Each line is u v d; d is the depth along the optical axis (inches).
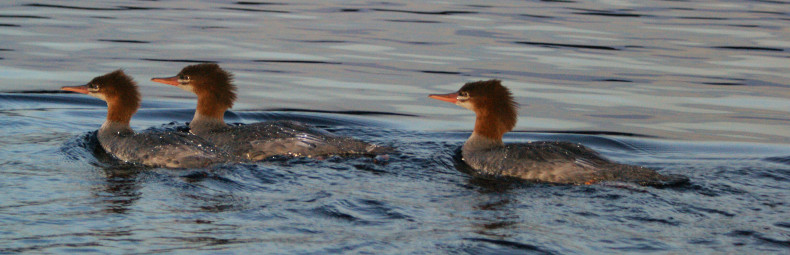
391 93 786.2
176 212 416.8
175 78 627.2
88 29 1039.0
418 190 474.6
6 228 384.5
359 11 1222.9
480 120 575.2
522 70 869.8
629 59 922.1
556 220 415.8
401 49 964.0
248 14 1182.9
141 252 358.3
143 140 542.9
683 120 709.3
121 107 594.2
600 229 401.7
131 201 435.5
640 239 387.2
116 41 975.0
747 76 850.1
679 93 789.9
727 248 375.9
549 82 826.2
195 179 483.5
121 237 376.8
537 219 417.4
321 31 1063.6
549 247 374.6
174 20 1120.2
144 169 511.5
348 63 896.3
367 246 371.9
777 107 746.2
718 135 665.0
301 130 580.7
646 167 520.4
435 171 525.0
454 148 599.5
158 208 423.2
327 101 757.3
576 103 757.9
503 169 523.2
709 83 824.3
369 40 1011.9
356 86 807.1
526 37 1035.9
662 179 494.0
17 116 670.5
